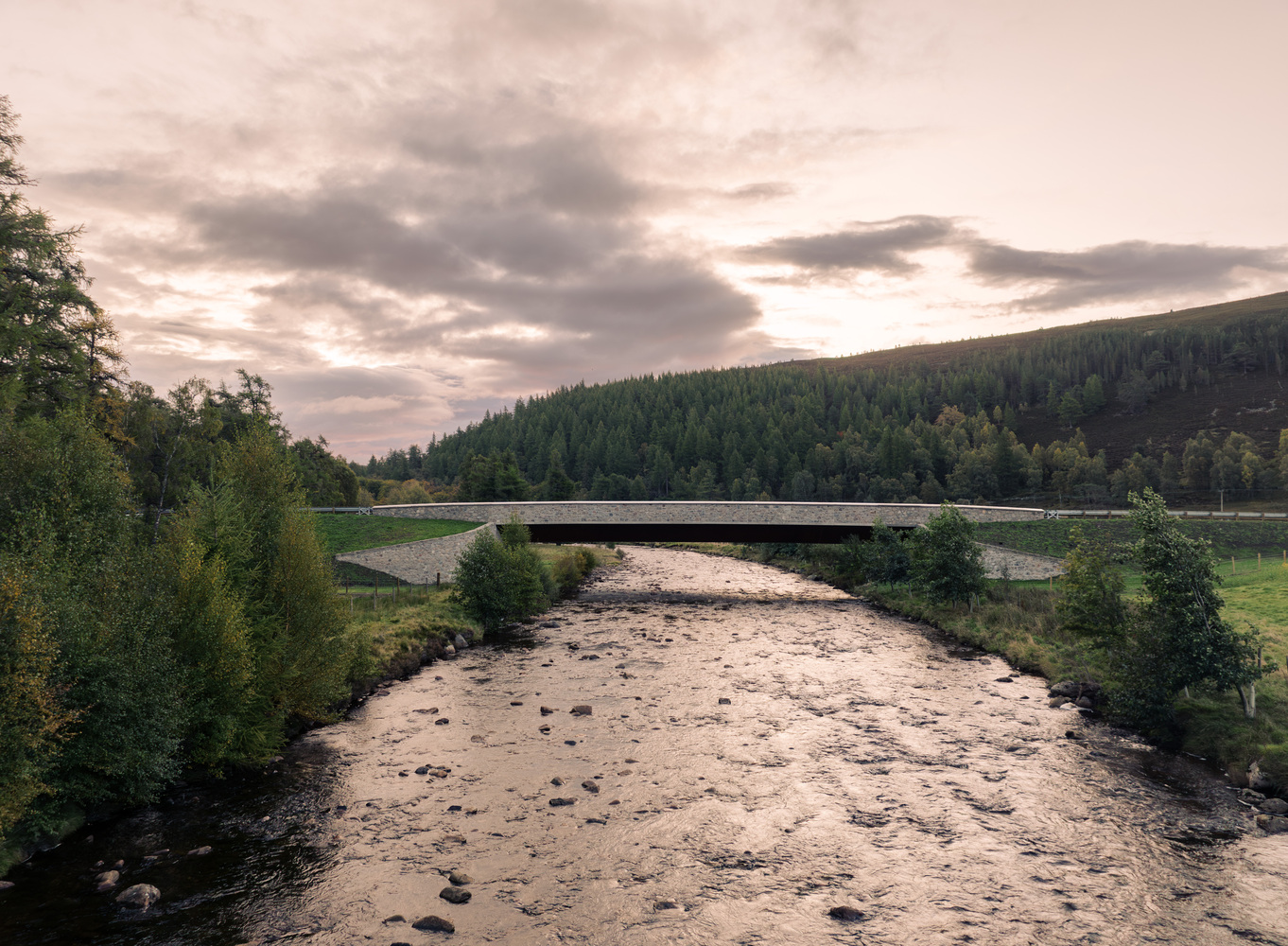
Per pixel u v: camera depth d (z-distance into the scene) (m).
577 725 26.28
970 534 48.25
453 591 48.53
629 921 13.60
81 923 13.35
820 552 93.00
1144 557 23.95
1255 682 24.88
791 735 25.08
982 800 19.47
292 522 24.98
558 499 152.12
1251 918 13.63
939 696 30.16
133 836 17.12
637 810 18.88
